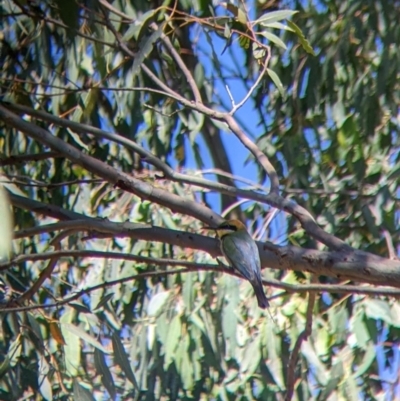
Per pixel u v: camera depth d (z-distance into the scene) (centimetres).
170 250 1155
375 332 1041
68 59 1159
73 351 1033
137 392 1030
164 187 1170
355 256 741
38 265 1188
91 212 1188
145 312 1173
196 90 900
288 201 784
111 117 1198
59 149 855
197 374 1084
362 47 1201
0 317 961
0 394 1006
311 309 783
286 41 1221
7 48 1180
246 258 797
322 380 1060
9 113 861
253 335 1097
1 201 361
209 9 1030
